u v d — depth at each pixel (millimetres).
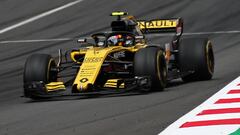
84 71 32656
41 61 34219
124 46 35281
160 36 65938
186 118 24938
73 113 28094
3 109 31703
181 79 40531
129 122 24953
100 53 33500
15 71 50969
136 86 32469
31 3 87312
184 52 37656
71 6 84688
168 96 31609
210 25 71938
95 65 32750
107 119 25922
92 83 31922
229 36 65250
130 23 36031
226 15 75938
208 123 23703
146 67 32906
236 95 30125
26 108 31188
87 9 82625
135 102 30156
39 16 80438
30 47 65000
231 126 22984
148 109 27812
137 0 85062
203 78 38094
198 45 37562
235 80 36219
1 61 57969
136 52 33656
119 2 84938
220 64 46812
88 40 66688
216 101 28719
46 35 71375
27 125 25844
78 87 31969
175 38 39406
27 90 33594
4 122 27094
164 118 25328
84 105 30359
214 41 62750
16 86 42281
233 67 44531
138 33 36969
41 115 28250
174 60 39281
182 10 79000
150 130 23141
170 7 80688
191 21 74250
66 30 73125
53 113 28562
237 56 51281
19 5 86688
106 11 80875
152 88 33500
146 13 78375
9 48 65125
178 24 38938
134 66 33156
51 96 32875
